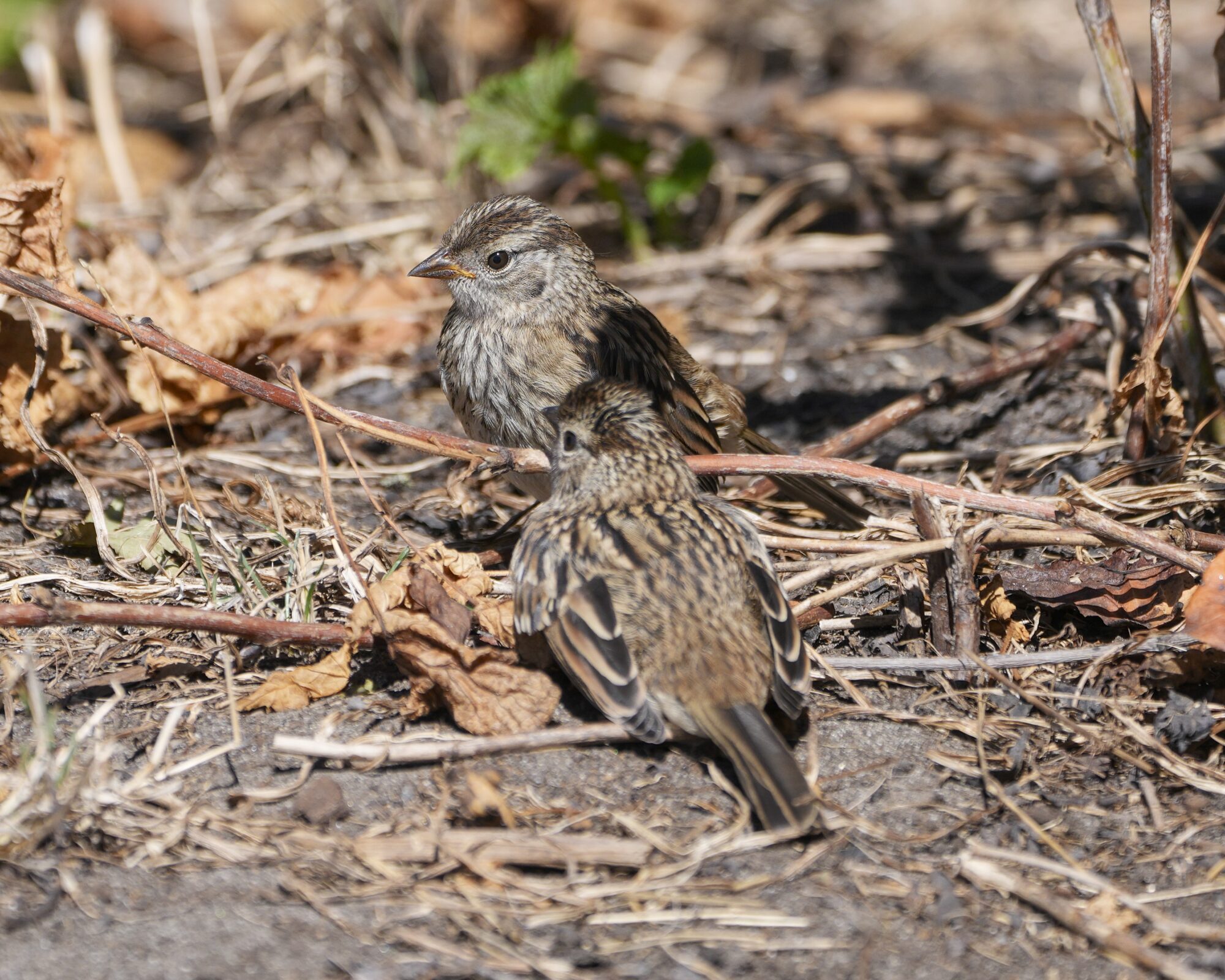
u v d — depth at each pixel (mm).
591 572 7406
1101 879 6578
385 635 7430
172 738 7398
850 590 8336
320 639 7723
